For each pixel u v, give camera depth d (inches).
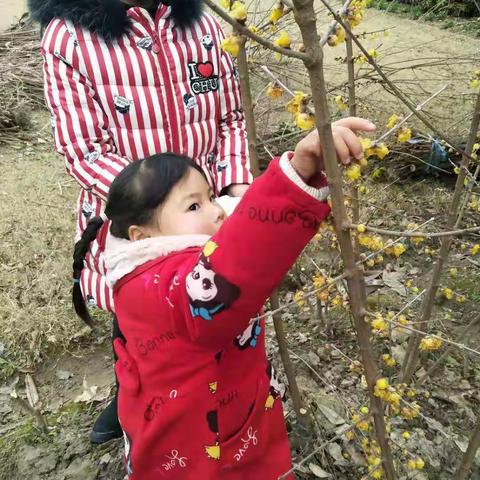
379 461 47.9
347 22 37.1
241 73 50.3
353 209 64.3
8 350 94.2
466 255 103.7
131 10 58.9
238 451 50.6
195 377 46.8
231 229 38.1
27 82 185.9
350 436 55.5
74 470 75.0
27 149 158.1
